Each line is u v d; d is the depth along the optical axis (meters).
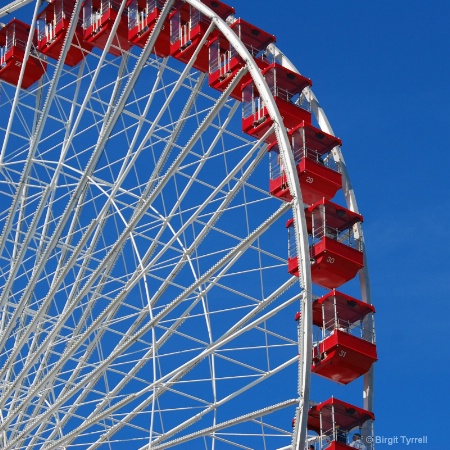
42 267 36.78
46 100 38.72
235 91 43.25
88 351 37.38
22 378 36.53
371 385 40.56
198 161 37.28
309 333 33.59
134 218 36.44
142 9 43.47
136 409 36.09
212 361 35.56
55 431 36.84
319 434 39.41
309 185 42.25
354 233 42.47
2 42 45.72
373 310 41.25
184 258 37.41
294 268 41.31
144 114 38.53
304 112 43.47
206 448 34.94
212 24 38.22
